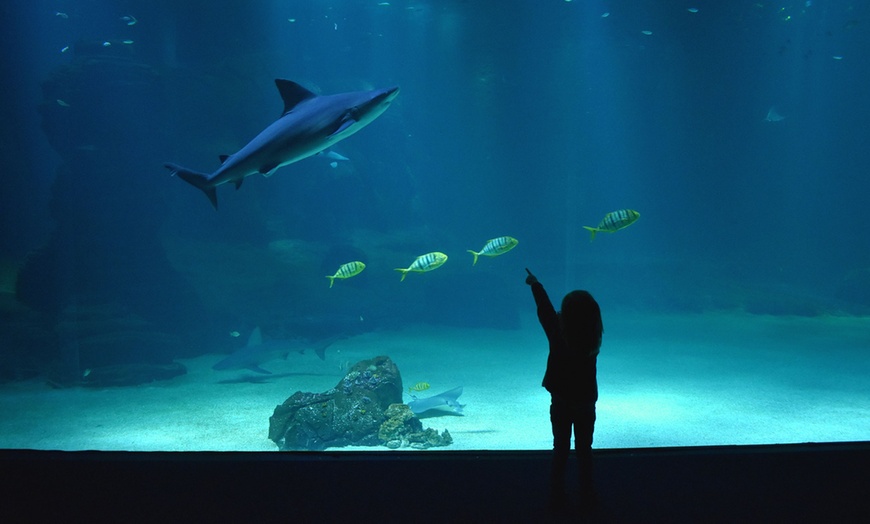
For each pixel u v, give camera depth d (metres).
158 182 12.59
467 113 30.89
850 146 30.06
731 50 27.77
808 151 30.77
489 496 2.74
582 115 30.23
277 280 16.42
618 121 30.42
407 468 3.02
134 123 11.80
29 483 2.84
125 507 2.63
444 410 8.17
